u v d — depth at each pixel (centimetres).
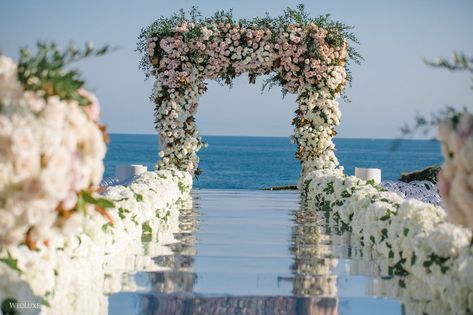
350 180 1055
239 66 1473
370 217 718
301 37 1461
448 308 489
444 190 383
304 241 829
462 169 368
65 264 493
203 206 1262
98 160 390
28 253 428
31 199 352
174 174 1344
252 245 792
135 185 891
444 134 373
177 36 1461
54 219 374
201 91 1505
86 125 384
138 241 803
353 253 738
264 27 1483
